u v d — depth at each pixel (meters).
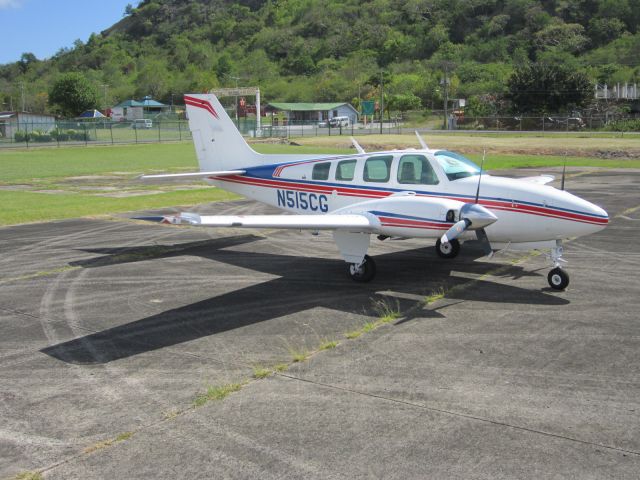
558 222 9.32
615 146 46.03
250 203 20.27
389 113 101.38
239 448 5.12
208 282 10.52
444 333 7.80
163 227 16.12
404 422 5.50
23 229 15.86
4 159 40.59
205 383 6.41
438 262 11.77
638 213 17.44
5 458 5.03
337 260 12.14
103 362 7.04
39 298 9.66
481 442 5.14
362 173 11.27
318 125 93.00
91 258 12.47
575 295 9.44
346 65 155.62
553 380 6.35
